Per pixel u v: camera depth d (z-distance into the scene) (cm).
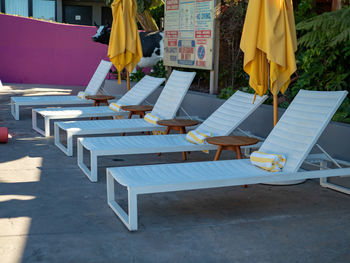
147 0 1207
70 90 1384
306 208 453
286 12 490
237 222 412
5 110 1022
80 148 579
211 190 507
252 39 500
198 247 357
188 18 906
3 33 1526
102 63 1002
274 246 361
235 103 620
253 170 448
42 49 1563
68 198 464
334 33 621
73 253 341
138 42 880
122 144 552
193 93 886
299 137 471
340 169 459
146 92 809
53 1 1961
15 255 335
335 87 672
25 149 668
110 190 444
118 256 338
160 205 454
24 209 430
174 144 558
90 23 2080
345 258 340
